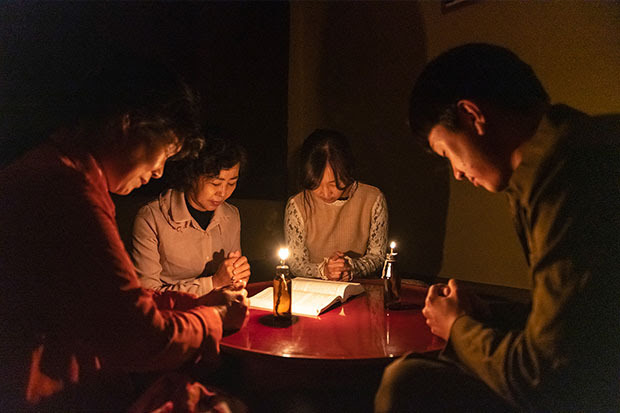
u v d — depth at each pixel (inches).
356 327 59.3
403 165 121.1
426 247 116.7
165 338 43.3
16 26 86.5
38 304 40.4
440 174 112.0
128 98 44.4
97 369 45.8
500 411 41.6
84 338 41.2
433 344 52.8
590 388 33.4
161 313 45.8
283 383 66.4
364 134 130.8
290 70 144.4
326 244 106.2
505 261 99.4
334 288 73.1
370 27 126.6
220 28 126.0
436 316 46.7
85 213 41.1
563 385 34.1
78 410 43.6
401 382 43.7
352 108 133.3
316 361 48.6
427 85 42.0
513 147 40.6
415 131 44.9
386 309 67.9
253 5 133.3
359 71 130.5
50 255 39.9
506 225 98.6
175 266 85.0
